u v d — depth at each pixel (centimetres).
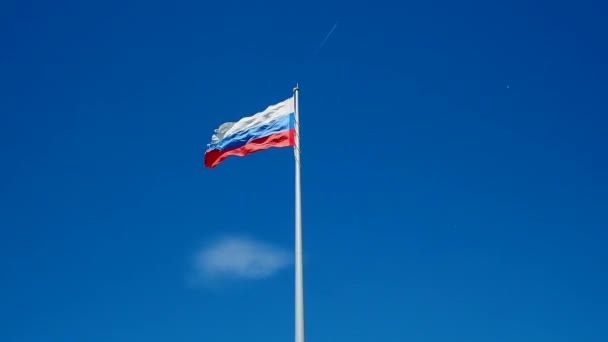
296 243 2364
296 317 2192
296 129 2764
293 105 2850
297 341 2152
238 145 2889
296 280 2269
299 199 2492
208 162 2933
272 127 2856
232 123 2966
